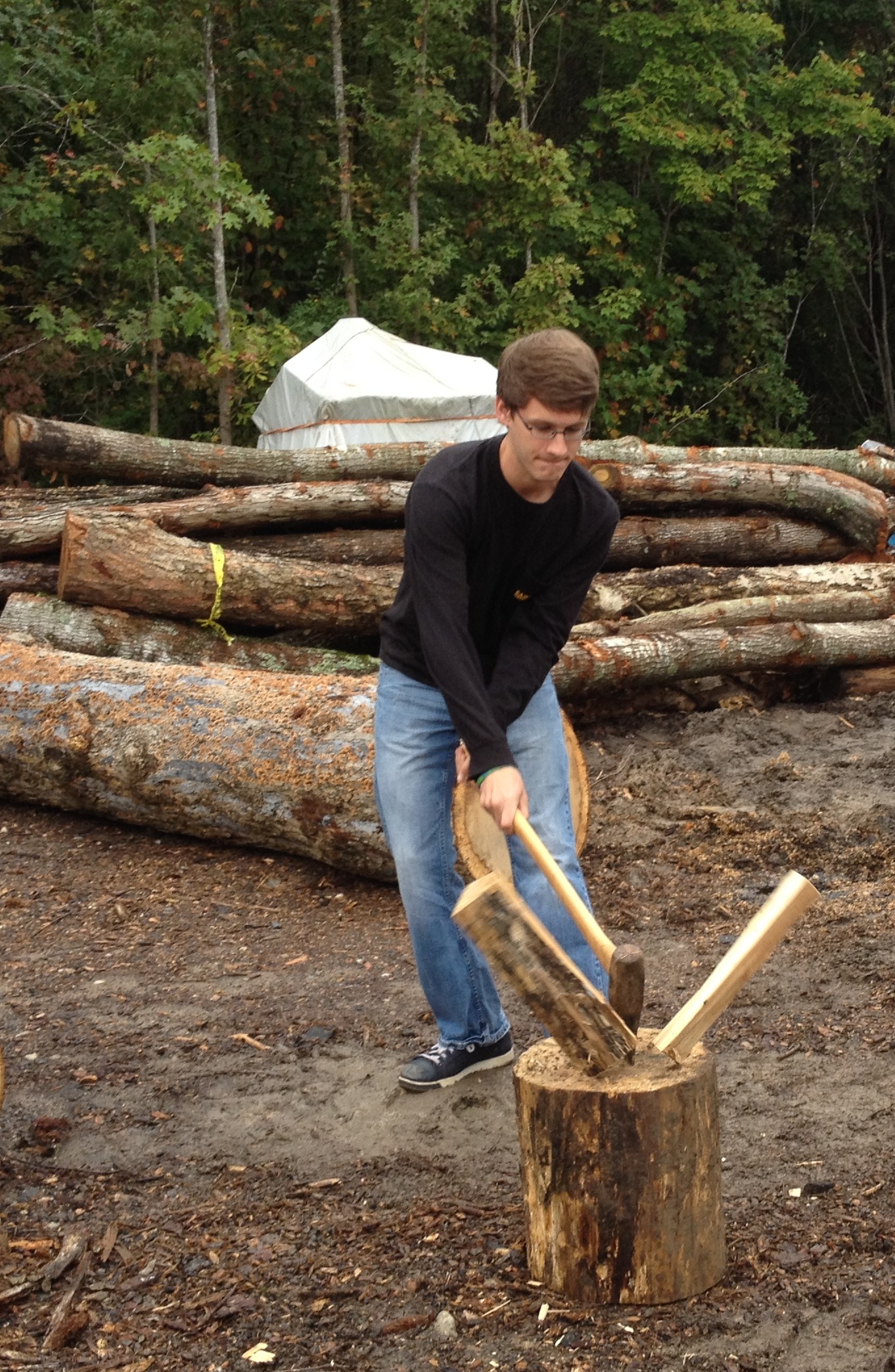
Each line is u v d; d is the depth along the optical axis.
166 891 5.23
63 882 5.33
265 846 5.60
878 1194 2.82
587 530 2.93
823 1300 2.42
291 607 7.64
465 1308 2.44
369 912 5.01
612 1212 2.38
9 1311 2.47
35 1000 4.14
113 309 18.25
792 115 25.20
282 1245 2.69
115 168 18.11
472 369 15.12
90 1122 3.30
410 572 3.01
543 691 3.17
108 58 18.14
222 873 5.45
